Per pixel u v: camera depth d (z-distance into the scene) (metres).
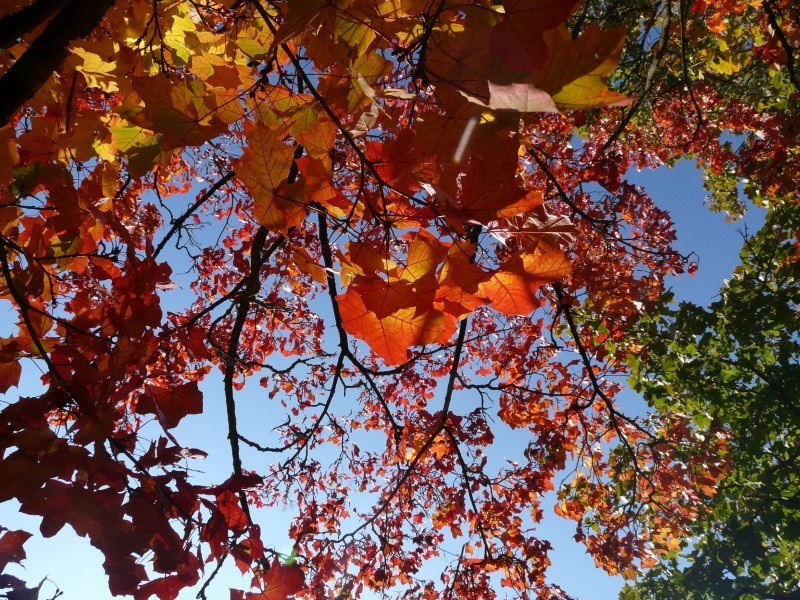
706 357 3.89
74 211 0.83
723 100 3.75
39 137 0.92
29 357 0.81
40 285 0.82
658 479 3.15
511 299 0.65
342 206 0.70
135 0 0.88
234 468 1.98
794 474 4.48
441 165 0.58
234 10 0.89
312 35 0.67
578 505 3.36
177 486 0.78
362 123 0.71
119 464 0.73
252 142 0.64
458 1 0.60
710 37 3.39
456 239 0.62
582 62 0.46
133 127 0.77
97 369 0.75
